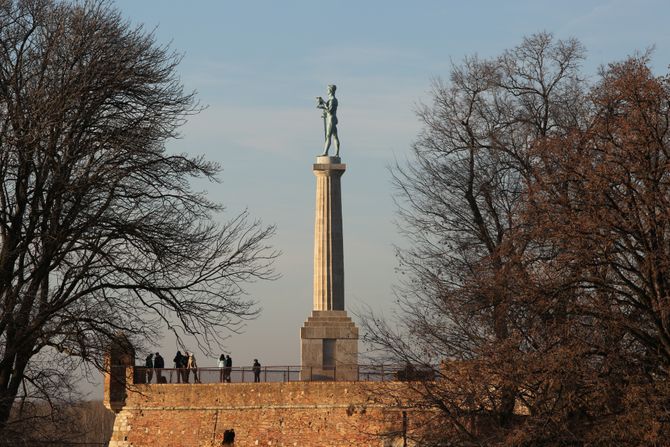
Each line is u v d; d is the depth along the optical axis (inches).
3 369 2532.0
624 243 2714.1
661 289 2591.0
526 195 2866.6
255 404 4340.6
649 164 2613.2
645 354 2669.8
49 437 2847.0
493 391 2864.2
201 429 4375.0
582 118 3009.4
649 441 2488.9
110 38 2716.5
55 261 2596.0
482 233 3371.1
